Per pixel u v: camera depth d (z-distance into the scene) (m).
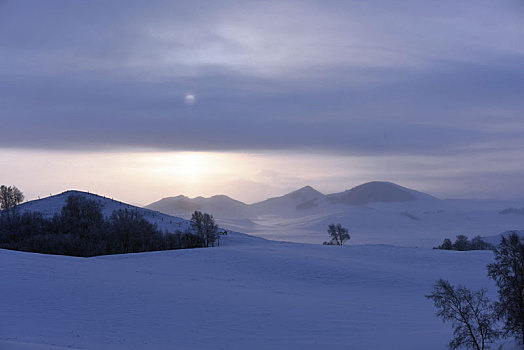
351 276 72.75
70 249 120.06
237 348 34.16
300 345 35.12
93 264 72.44
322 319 43.78
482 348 30.00
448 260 89.81
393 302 54.88
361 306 50.78
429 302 55.75
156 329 38.78
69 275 58.62
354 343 35.78
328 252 99.81
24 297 46.75
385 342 35.84
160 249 125.00
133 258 87.12
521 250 29.48
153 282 59.16
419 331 39.72
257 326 40.69
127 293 51.16
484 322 30.20
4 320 38.91
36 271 59.16
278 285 65.00
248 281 67.19
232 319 42.81
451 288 31.64
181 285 58.53
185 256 87.88
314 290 62.44
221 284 62.47
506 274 29.88
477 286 65.25
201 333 38.09
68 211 143.38
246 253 90.31
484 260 89.19
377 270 77.31
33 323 38.56
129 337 35.88
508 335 30.22
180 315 43.53
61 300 46.50
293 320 43.06
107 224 133.62
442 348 32.97
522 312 28.94
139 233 128.00
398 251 101.12
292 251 97.81
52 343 32.00
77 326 38.38
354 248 107.38
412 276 73.38
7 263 62.81
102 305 45.69
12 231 133.25
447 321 43.78
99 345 32.50
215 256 87.31
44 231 133.50
